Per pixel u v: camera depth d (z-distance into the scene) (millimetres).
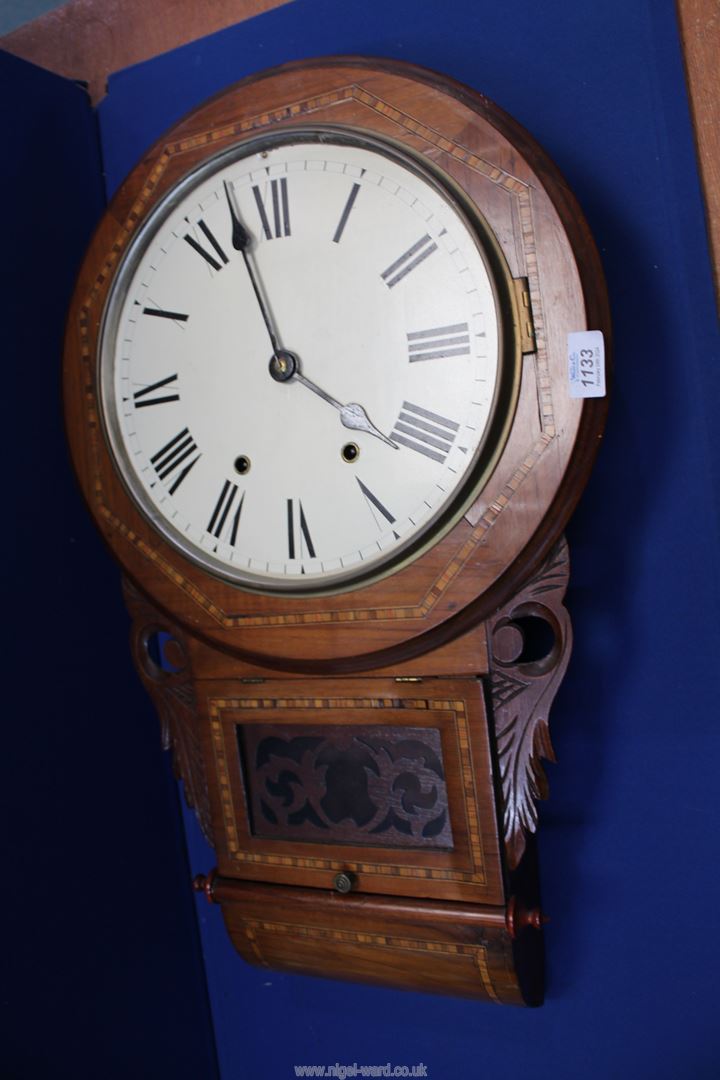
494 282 1052
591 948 1301
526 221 1056
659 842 1250
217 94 1229
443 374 1083
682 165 1163
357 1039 1489
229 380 1195
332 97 1147
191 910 1593
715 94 1098
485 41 1264
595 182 1214
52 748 1378
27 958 1298
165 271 1230
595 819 1282
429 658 1131
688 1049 1256
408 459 1102
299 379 1153
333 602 1144
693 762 1224
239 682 1230
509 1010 1366
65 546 1432
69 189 1488
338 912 1198
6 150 1394
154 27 1491
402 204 1101
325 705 1187
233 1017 1589
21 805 1320
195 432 1214
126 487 1242
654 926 1264
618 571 1237
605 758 1269
